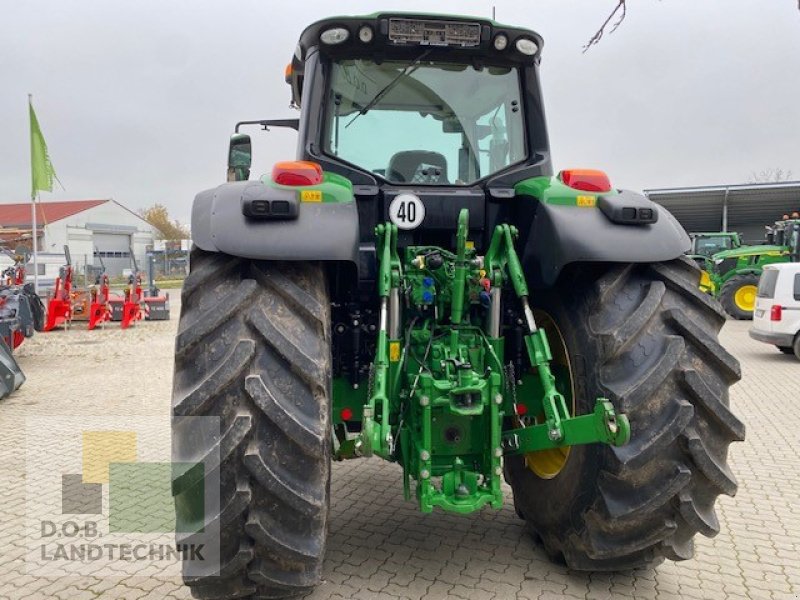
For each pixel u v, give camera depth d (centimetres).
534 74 345
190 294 249
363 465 491
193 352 237
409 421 290
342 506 406
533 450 280
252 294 242
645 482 256
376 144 332
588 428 249
